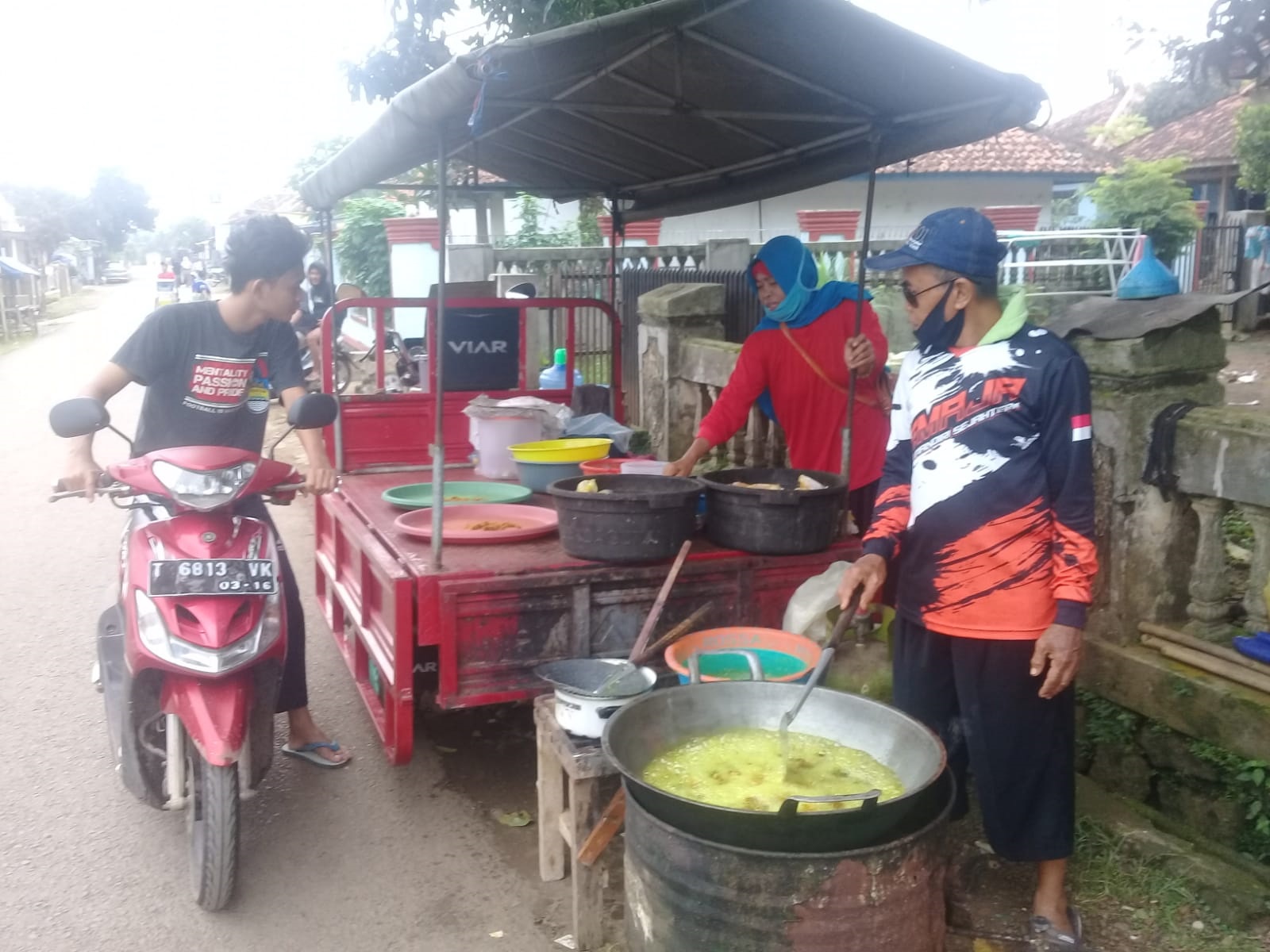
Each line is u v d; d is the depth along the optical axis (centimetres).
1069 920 283
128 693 302
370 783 384
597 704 287
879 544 277
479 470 505
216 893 294
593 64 333
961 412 259
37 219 4866
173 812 361
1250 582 331
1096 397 347
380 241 1714
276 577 294
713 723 269
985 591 261
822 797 234
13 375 1702
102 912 304
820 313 419
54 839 343
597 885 286
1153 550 346
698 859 212
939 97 373
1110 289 1459
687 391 710
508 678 340
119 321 2914
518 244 1591
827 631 347
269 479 302
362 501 450
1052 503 256
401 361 946
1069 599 248
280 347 340
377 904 310
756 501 350
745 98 397
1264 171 1487
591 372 1118
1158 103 2444
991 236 258
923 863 217
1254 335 1399
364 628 392
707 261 1059
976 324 262
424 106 328
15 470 919
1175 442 333
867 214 399
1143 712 336
